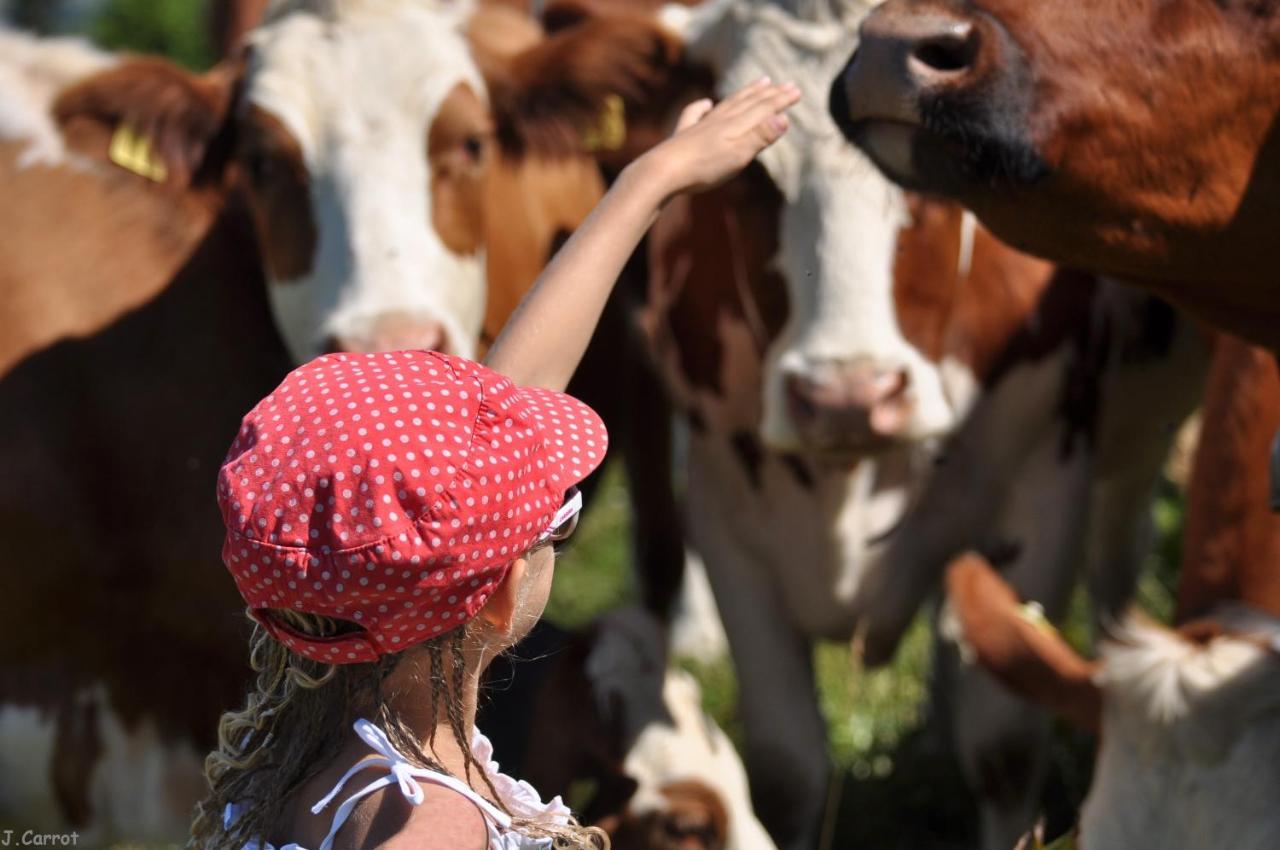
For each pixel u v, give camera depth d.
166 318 6.49
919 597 6.93
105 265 6.54
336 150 5.93
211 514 6.38
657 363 7.10
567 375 3.65
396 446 2.71
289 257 6.00
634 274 7.21
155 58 6.29
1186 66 4.28
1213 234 4.45
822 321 5.87
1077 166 4.32
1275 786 3.84
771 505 6.75
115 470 6.37
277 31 6.18
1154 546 9.54
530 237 7.03
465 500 2.72
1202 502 5.28
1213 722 3.95
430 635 2.79
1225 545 5.15
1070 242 4.48
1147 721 4.04
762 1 6.09
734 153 3.85
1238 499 5.16
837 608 6.80
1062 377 6.75
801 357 5.86
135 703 6.44
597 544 10.38
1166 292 4.77
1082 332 6.79
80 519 6.30
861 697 8.36
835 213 5.86
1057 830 7.04
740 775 5.37
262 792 2.93
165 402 6.42
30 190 6.59
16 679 6.36
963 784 7.66
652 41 6.32
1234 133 4.35
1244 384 5.28
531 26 7.77
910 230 5.92
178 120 6.26
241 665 6.42
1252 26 4.26
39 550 6.27
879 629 6.92
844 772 7.73
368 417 2.74
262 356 6.52
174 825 6.54
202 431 6.44
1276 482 4.49
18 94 6.77
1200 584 5.19
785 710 6.77
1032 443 6.81
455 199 6.05
